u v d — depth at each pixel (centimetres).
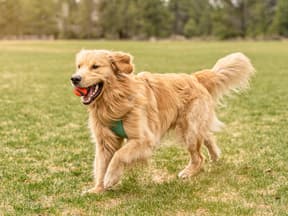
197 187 351
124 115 342
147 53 2158
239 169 386
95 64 339
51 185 355
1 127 510
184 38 4919
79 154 423
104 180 340
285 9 4466
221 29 4681
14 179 367
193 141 380
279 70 1302
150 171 386
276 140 457
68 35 4972
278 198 332
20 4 4800
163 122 363
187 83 380
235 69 400
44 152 427
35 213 315
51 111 603
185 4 5481
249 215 310
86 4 4888
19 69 1360
